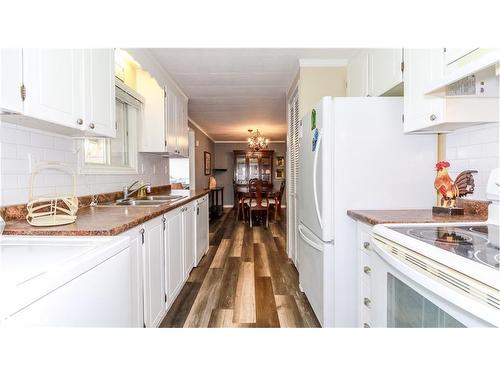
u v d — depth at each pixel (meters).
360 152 1.90
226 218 7.22
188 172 6.09
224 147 9.82
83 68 1.61
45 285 0.72
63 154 1.89
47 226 1.32
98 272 0.95
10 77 1.12
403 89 1.92
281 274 3.24
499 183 1.32
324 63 3.04
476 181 1.66
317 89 3.04
